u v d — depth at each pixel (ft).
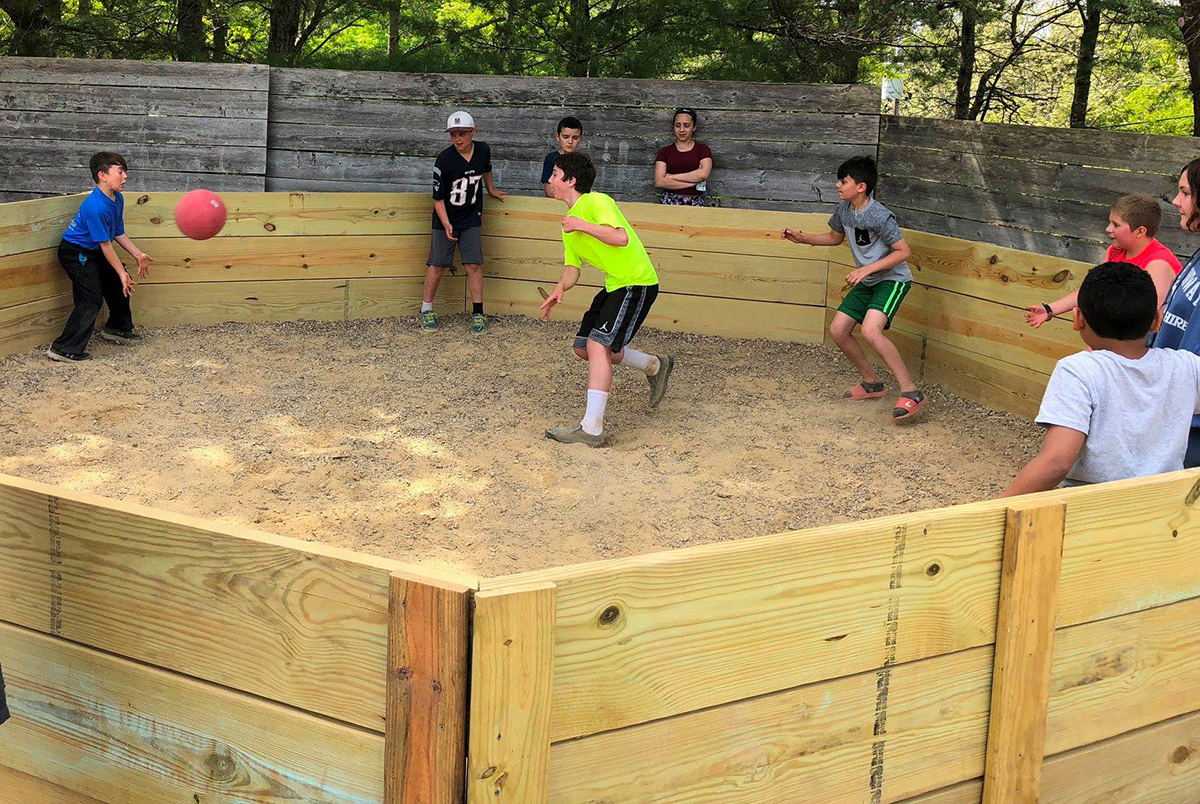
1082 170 28.09
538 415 22.44
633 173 34.30
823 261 28.30
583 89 33.91
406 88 34.04
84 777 7.92
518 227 30.60
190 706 7.28
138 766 7.64
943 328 24.64
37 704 7.96
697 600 6.87
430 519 16.65
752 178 33.96
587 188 20.65
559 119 34.14
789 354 27.94
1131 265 10.37
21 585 7.73
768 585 7.13
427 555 15.28
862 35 37.73
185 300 28.43
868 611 7.59
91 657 7.61
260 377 24.45
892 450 20.70
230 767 7.22
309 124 34.27
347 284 30.01
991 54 45.65
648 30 37.99
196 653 7.18
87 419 20.94
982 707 8.34
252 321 29.27
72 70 33.60
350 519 16.52
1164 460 10.52
